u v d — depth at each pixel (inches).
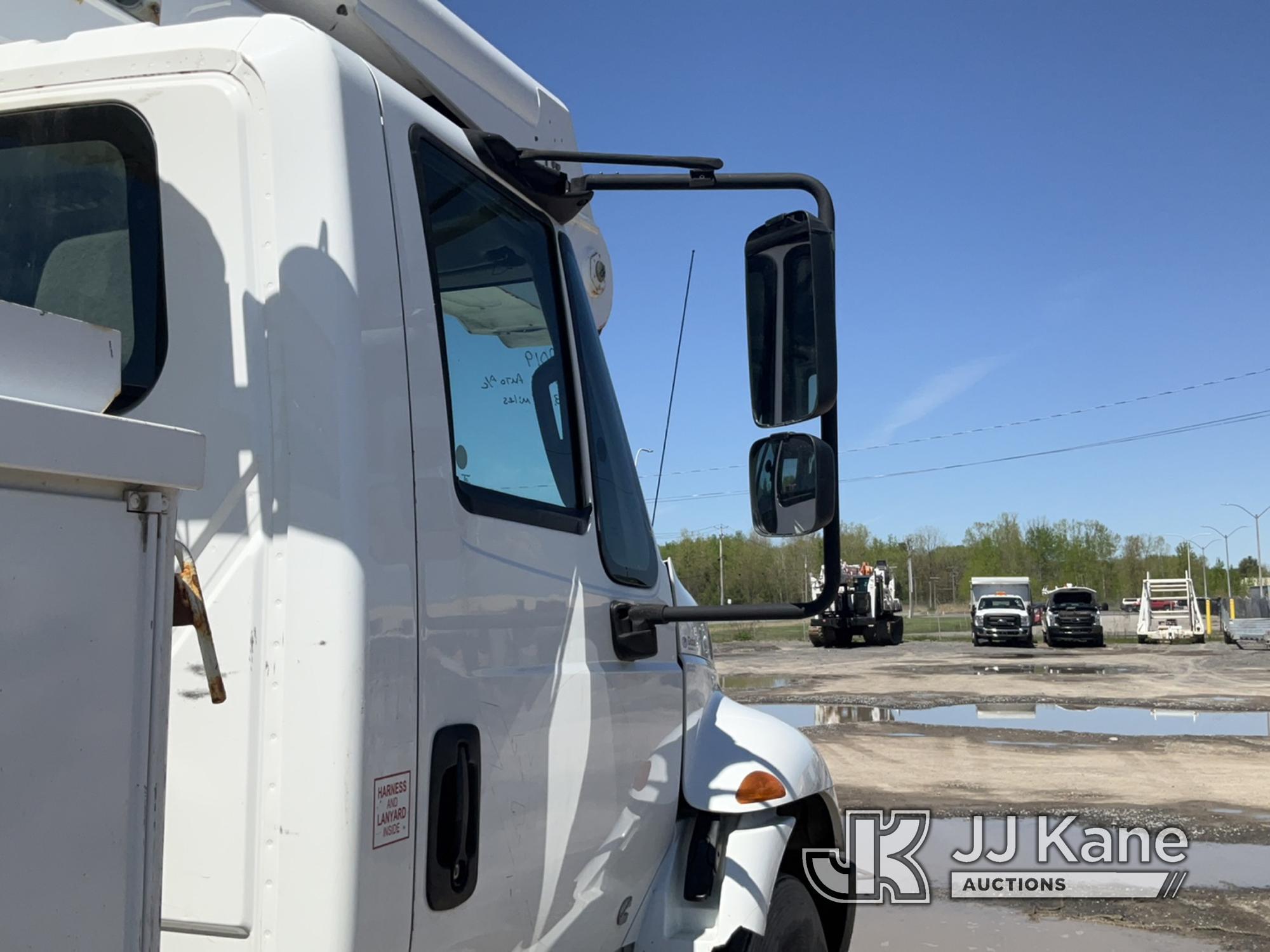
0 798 38.4
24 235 71.7
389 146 70.0
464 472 73.4
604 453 95.8
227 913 59.9
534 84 102.2
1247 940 222.8
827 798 124.5
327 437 61.9
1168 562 3339.1
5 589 38.9
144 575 44.4
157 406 65.4
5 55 72.9
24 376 39.8
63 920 40.6
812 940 119.3
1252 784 390.3
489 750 70.9
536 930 77.6
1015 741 514.9
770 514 89.6
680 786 103.8
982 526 3233.3
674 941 97.7
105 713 42.5
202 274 66.1
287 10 80.7
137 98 68.9
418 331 69.4
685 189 94.2
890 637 1648.6
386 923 60.8
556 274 92.4
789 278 88.6
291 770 59.4
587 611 86.5
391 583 62.9
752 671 1033.5
